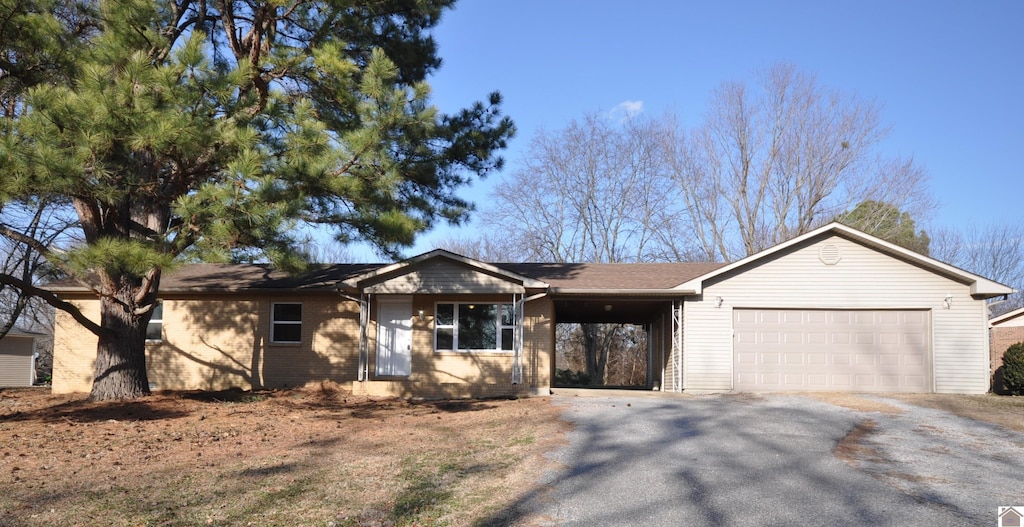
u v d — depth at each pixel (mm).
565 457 9719
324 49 12602
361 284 18391
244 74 11602
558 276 20172
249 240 11922
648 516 6996
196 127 10953
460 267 18094
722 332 18438
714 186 36844
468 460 9648
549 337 18750
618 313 24422
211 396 17672
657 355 24297
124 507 7273
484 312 19141
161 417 13898
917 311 18109
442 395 18328
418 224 13758
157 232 15219
